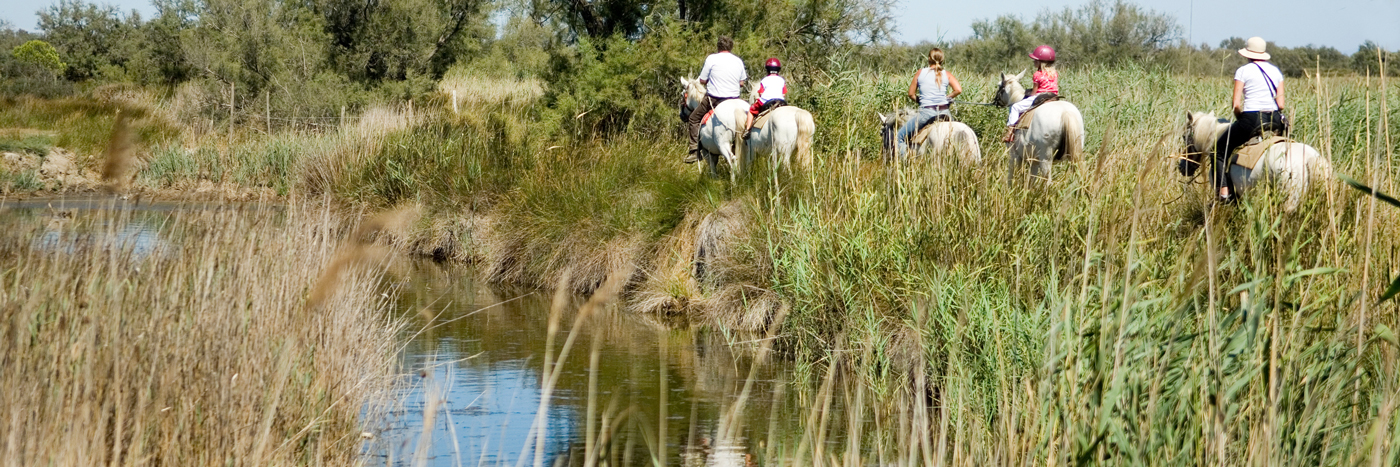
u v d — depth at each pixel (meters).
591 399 4.47
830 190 10.05
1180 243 6.84
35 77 36.75
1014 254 7.85
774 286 9.47
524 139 17.23
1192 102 15.48
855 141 12.50
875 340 7.72
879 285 8.31
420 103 28.41
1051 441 4.22
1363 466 3.87
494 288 13.34
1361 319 3.87
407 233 15.57
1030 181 9.14
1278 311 4.14
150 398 4.66
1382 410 3.60
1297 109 12.13
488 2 34.38
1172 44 17.09
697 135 14.20
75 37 46.66
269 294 5.96
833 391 7.70
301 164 19.38
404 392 7.53
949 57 30.55
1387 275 5.36
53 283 4.96
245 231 6.55
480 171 16.03
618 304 12.05
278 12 32.22
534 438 6.61
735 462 6.19
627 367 8.81
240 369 5.07
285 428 5.22
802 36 20.59
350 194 16.91
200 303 5.30
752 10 20.03
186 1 33.25
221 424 4.73
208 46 30.86
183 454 4.62
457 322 10.80
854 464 4.80
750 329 10.23
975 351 6.72
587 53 20.08
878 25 21.09
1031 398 4.55
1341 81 11.12
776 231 10.12
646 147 15.66
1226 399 3.95
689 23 20.52
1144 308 4.48
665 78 19.70
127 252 5.63
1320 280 5.33
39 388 4.40
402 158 17.05
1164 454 4.03
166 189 19.03
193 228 6.25
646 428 6.95
